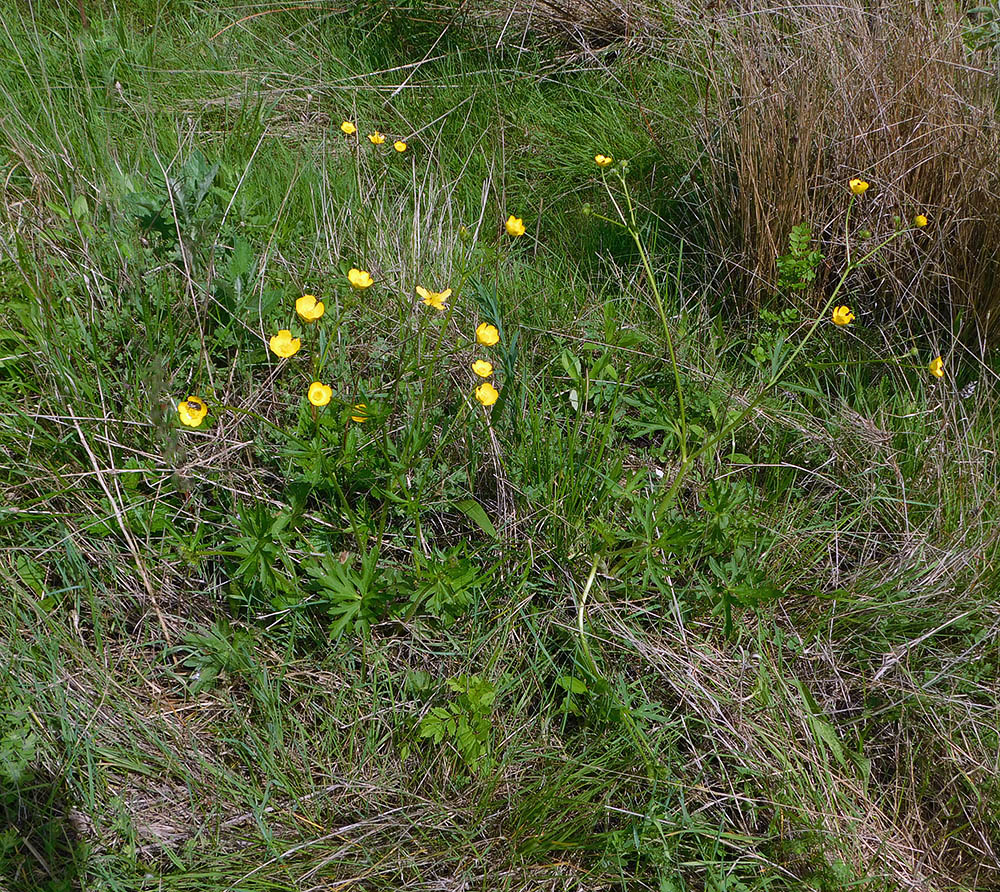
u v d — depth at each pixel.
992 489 2.38
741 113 2.88
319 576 1.79
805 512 2.38
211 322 2.26
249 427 2.09
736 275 3.02
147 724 1.73
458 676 1.79
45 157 2.54
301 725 1.79
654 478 2.35
